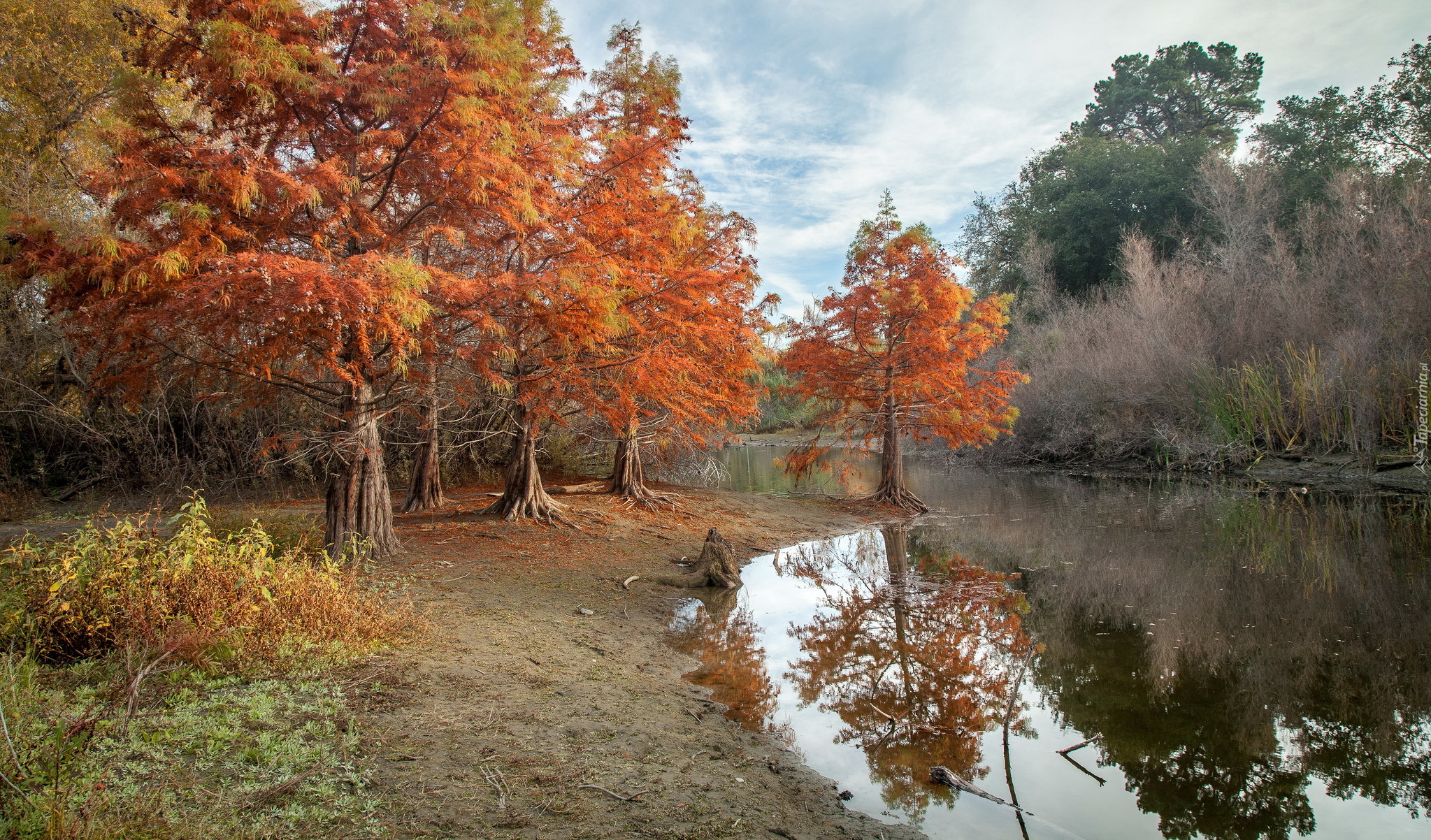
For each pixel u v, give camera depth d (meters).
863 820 4.29
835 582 11.56
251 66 6.74
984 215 54.84
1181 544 14.13
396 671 5.46
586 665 6.59
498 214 8.60
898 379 19.39
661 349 11.08
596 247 10.35
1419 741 5.75
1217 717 6.25
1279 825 4.54
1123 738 5.81
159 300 6.73
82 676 4.66
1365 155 34.19
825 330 20.06
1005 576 11.87
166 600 5.14
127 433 15.83
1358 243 25.25
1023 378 20.30
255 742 4.05
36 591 5.13
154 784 3.50
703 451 21.08
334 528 9.34
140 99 7.00
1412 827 4.52
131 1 12.48
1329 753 5.52
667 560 11.70
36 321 15.27
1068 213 41.28
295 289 6.12
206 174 6.52
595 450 19.72
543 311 8.03
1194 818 4.60
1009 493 23.83
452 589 8.56
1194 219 37.47
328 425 9.64
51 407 15.10
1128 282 36.50
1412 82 31.38
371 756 4.12
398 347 6.97
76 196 14.84
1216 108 49.41
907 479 29.73
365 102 7.80
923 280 18.53
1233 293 27.33
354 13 8.06
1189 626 8.90
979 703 6.55
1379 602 9.72
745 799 4.32
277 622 5.41
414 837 3.41
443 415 16.33
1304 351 23.61
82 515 13.48
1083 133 53.66
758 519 16.53
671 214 12.45
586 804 3.93
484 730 4.70
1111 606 9.91
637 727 5.21
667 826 3.82
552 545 11.55
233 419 16.23
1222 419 24.98
